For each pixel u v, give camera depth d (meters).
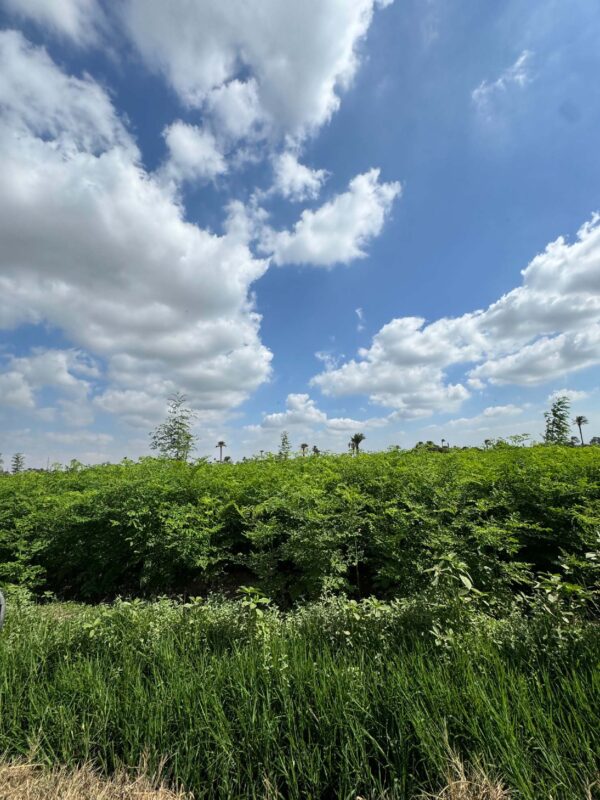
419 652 2.84
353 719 2.43
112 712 2.74
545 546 5.39
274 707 2.69
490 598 4.12
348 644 3.21
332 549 5.09
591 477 6.44
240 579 6.30
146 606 4.21
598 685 2.37
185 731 2.52
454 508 5.11
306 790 2.25
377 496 6.11
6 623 4.00
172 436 15.02
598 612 3.37
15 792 2.29
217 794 2.35
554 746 2.06
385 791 2.12
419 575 4.59
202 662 3.05
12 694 2.93
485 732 2.21
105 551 6.44
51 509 7.54
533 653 2.83
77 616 4.22
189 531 5.66
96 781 2.38
